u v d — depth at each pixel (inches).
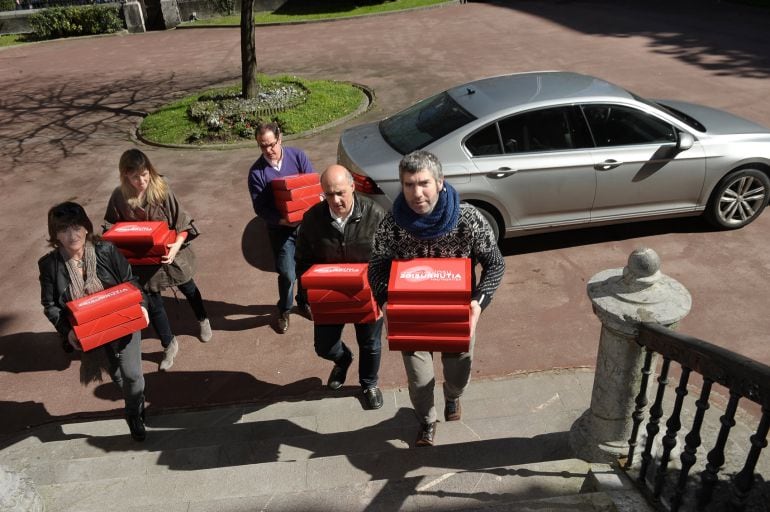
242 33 450.6
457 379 133.6
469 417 156.4
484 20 773.9
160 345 202.4
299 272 148.8
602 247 240.2
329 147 379.2
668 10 761.6
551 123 219.9
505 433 143.3
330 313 136.0
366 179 216.5
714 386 161.2
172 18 898.1
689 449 88.7
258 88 474.9
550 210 226.2
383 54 627.5
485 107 221.3
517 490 109.0
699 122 243.6
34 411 177.6
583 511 97.1
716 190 235.0
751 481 81.0
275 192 177.3
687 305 95.3
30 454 154.6
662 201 232.7
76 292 135.0
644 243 241.1
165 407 175.0
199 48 738.2
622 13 756.6
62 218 129.5
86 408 177.9
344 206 133.6
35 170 372.8
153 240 160.6
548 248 241.9
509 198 220.4
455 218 110.5
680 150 219.8
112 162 380.8
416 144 221.5
